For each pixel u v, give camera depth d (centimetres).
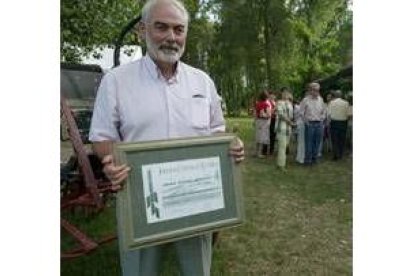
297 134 966
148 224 210
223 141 228
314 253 452
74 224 479
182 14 222
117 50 516
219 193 227
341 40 2600
